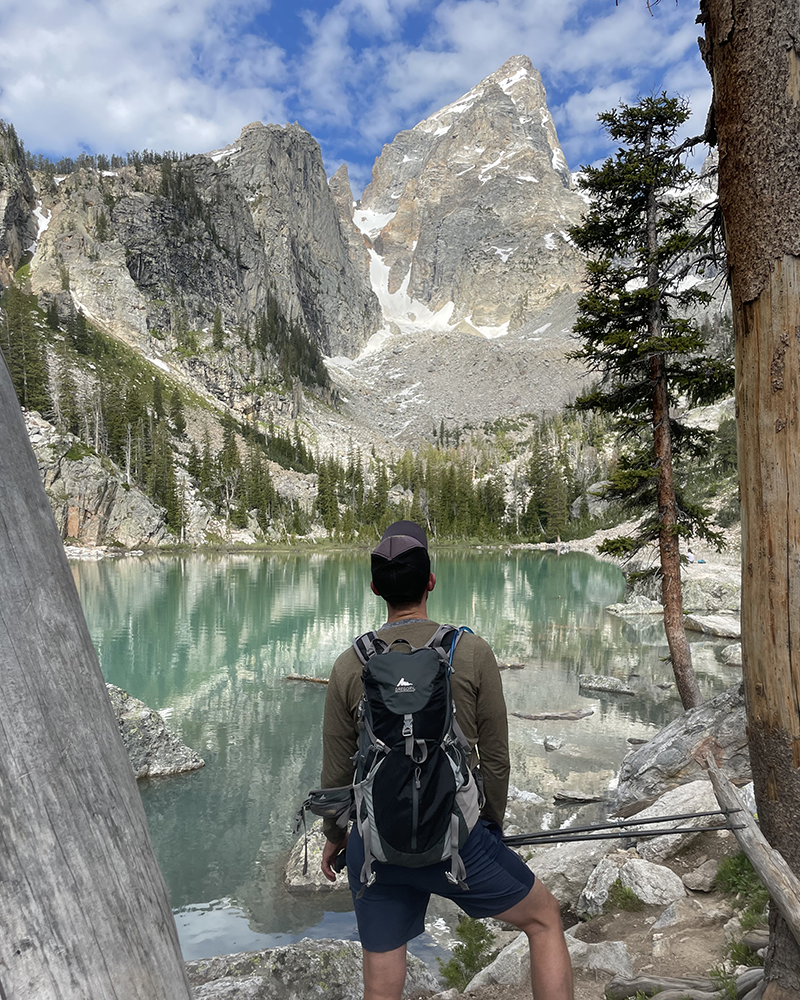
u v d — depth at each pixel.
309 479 128.62
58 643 0.76
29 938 0.63
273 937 7.02
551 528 108.00
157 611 32.72
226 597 38.62
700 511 11.61
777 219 2.03
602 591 43.75
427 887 1.78
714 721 8.98
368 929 1.85
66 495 79.44
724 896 4.91
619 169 11.34
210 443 121.88
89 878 0.69
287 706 16.78
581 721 15.40
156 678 19.64
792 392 2.03
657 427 11.82
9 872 0.64
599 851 6.58
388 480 142.88
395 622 1.98
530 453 168.88
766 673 2.14
